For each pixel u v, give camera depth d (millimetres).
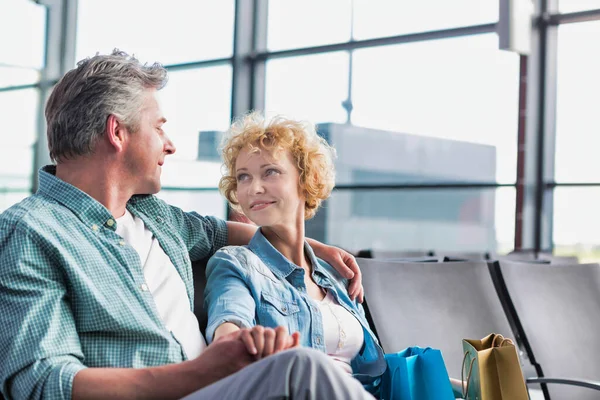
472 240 9516
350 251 3098
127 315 1526
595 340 2816
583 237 6648
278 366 1212
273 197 1832
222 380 1270
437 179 8602
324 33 8078
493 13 6973
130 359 1516
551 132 6809
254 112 1898
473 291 2580
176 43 8984
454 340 2400
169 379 1377
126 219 1735
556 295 2834
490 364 1802
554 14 6730
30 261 1464
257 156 1838
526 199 6844
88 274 1521
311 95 8305
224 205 8617
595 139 6574
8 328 1415
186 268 1782
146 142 1695
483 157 7527
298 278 1839
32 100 10648
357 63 8078
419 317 2359
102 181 1674
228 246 1880
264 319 1749
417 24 7410
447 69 7930
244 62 8508
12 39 10672
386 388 1832
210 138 8688
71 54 10508
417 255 3365
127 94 1664
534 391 3068
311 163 1867
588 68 6602
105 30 9930
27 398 1378
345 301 1931
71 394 1362
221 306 1678
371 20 7750
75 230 1571
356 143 8984
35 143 10617
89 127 1639
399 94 8141
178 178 8891
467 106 7789
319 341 1785
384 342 2217
